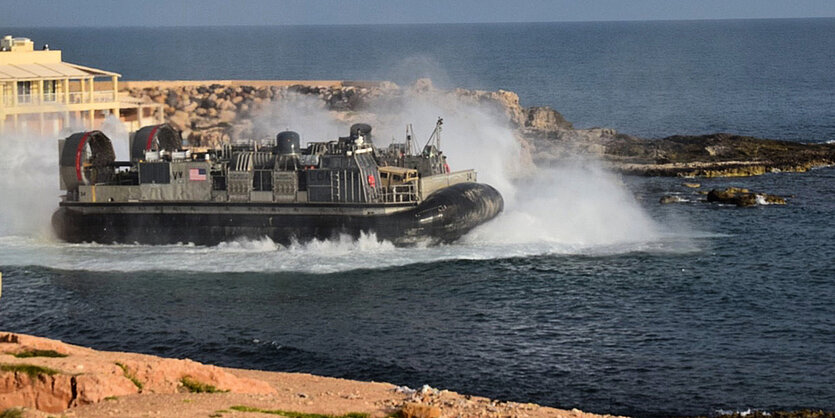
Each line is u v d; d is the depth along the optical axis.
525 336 65.88
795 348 63.88
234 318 68.94
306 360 61.12
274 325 67.50
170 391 46.12
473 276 79.12
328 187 84.31
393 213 84.81
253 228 85.50
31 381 43.91
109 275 79.12
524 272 80.56
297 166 85.81
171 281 77.38
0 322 68.19
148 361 46.75
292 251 84.50
